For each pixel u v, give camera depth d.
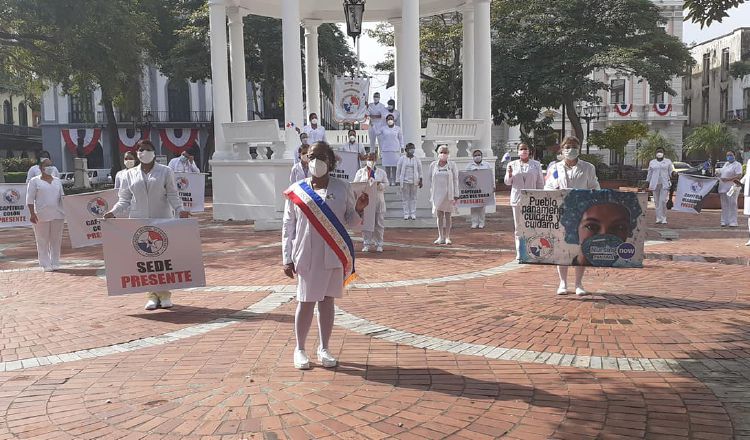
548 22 31.78
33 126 58.56
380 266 10.14
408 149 15.09
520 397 4.54
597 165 33.41
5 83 29.91
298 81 17.28
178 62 32.78
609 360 5.32
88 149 48.69
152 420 4.26
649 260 10.40
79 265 11.18
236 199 18.64
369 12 23.70
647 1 31.77
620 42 32.03
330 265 4.95
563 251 7.43
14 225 13.78
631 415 4.20
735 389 4.62
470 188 14.90
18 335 6.54
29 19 21.92
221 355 5.64
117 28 22.66
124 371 5.30
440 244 12.58
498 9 33.09
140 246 7.22
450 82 35.03
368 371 5.12
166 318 7.08
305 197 4.94
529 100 34.19
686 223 16.12
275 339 6.11
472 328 6.38
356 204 5.07
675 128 50.34
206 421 4.21
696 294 7.75
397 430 4.03
